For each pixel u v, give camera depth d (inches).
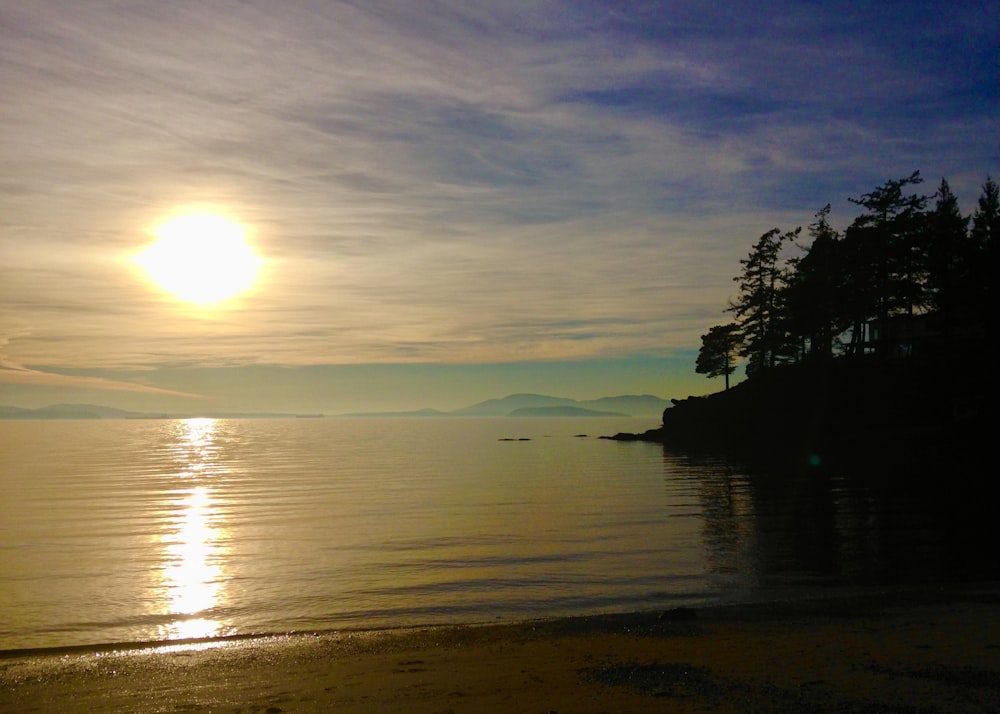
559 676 474.6
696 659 504.4
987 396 1982.0
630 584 833.5
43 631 671.8
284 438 7342.5
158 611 743.1
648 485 2014.0
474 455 3971.5
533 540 1136.2
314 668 519.5
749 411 3144.7
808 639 551.5
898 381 2500.0
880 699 397.7
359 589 831.1
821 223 3021.7
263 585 852.6
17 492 2010.3
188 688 477.4
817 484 1927.9
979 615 615.5
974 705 383.9
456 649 567.5
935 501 1555.1
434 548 1079.0
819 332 2901.1
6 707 446.0
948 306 2198.6
